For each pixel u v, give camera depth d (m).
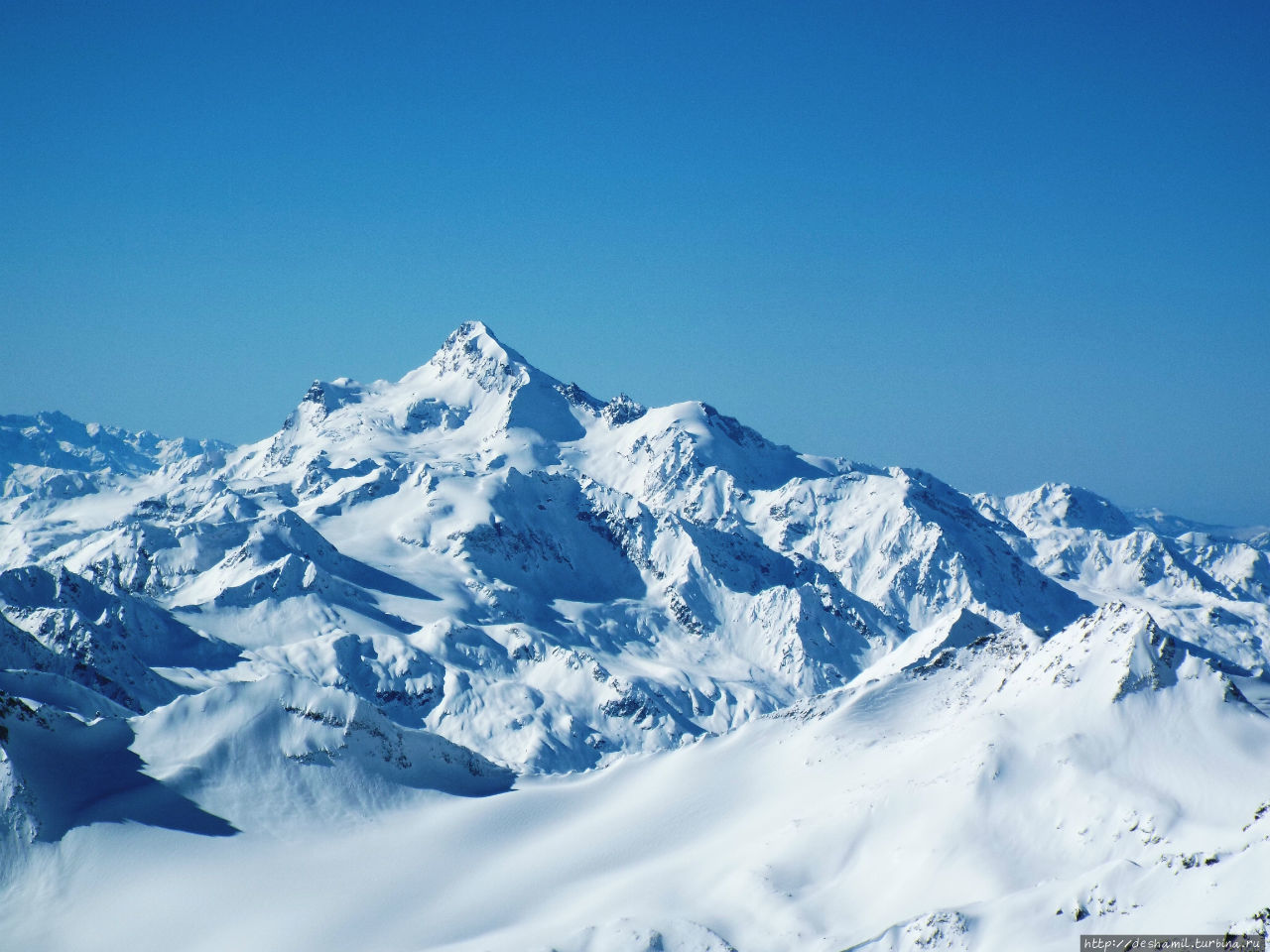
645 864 167.00
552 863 172.00
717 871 157.50
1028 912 127.25
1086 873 132.75
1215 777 149.12
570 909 155.38
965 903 136.50
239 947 151.62
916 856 148.88
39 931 157.62
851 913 145.12
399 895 164.00
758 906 147.25
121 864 167.62
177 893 162.62
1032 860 144.38
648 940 139.62
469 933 153.25
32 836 168.75
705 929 141.38
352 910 159.50
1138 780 151.25
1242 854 121.69
